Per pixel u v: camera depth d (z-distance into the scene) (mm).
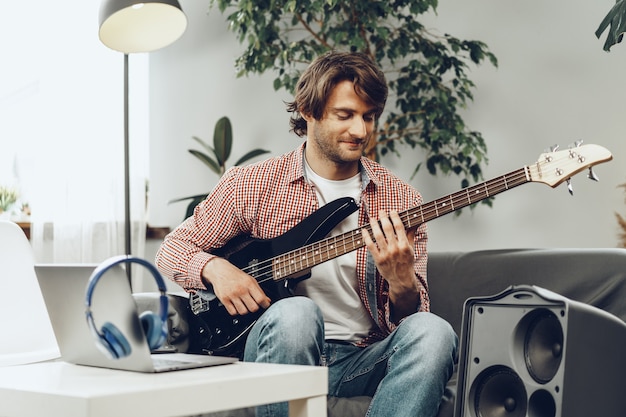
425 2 3055
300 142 3691
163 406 1106
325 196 1971
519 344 1517
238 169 2057
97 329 1284
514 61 3248
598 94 3072
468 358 1589
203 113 3949
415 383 1604
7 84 3484
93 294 1283
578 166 1666
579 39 3115
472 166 3133
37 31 3516
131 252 3701
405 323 1714
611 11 2400
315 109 1888
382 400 1622
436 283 2205
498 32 3285
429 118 3064
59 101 3508
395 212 1738
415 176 3434
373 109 1884
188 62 4000
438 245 3396
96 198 3592
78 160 3543
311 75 1917
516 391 1527
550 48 3176
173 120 4027
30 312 1979
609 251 1960
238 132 3869
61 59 3525
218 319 1932
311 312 1665
